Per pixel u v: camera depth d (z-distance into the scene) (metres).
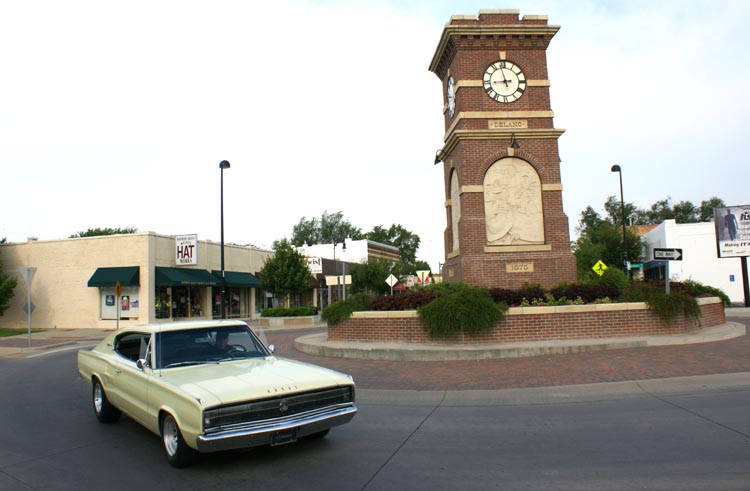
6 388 12.46
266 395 5.88
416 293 15.95
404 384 10.95
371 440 7.24
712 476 5.42
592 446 6.61
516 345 13.64
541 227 18.20
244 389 5.93
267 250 44.94
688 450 6.29
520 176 18.34
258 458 6.50
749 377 9.94
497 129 18.34
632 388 9.73
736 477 5.36
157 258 33.00
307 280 36.53
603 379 10.38
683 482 5.29
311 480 5.70
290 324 33.88
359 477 5.76
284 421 5.95
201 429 5.52
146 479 5.86
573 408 8.71
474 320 14.07
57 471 6.19
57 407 10.01
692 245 44.75
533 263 17.83
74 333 30.45
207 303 36.94
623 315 14.49
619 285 16.61
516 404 9.22
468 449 6.73
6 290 33.81
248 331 8.02
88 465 6.39
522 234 18.09
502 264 17.73
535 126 18.62
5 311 35.22
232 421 5.69
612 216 88.19
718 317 17.17
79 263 33.72
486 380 10.91
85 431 8.05
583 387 9.81
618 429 7.31
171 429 6.32
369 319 15.76
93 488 5.62
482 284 17.59
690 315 14.80
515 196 18.23
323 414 6.25
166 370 6.92
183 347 7.28
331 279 37.56
